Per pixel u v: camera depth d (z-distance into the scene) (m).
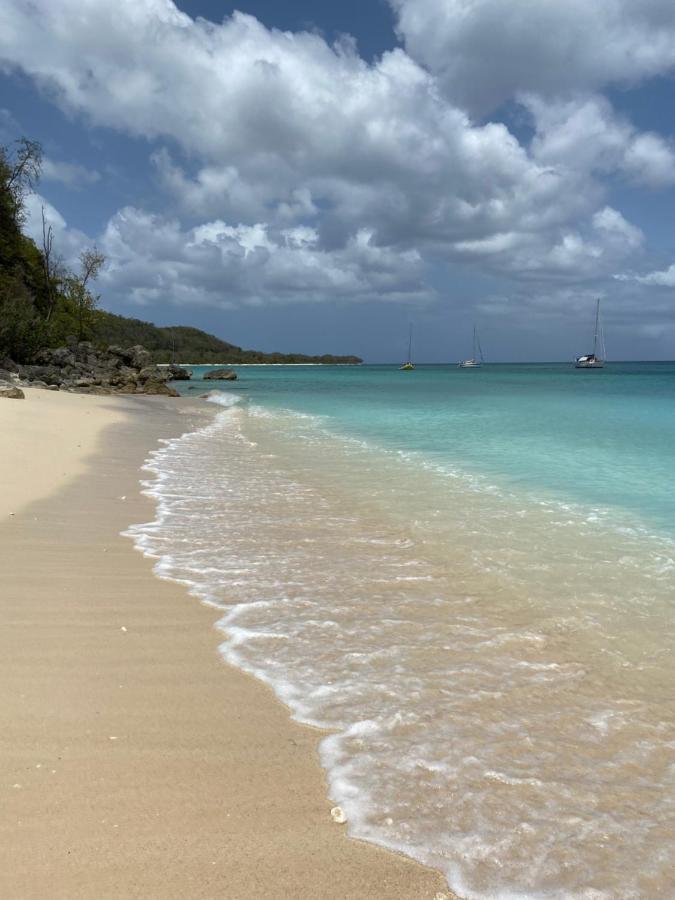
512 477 11.39
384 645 4.57
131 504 8.96
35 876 2.35
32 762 3.05
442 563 6.46
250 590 5.65
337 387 55.47
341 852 2.57
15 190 56.97
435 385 58.59
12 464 10.78
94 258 65.94
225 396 40.56
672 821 2.81
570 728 3.54
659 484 10.70
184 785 2.94
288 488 10.41
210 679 4.00
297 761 3.17
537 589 5.72
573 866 2.53
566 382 64.38
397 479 11.23
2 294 51.06
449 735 3.44
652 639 4.72
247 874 2.43
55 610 5.02
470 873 2.48
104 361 59.12
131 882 2.35
